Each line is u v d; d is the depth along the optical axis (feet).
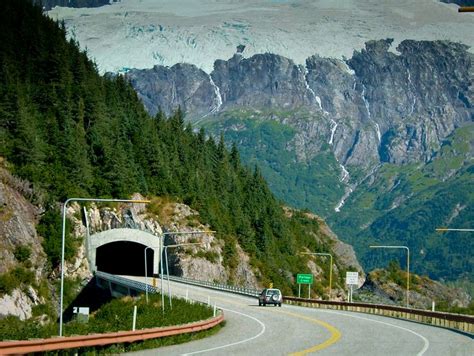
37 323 190.49
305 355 170.09
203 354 170.09
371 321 308.60
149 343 189.37
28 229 637.71
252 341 209.05
